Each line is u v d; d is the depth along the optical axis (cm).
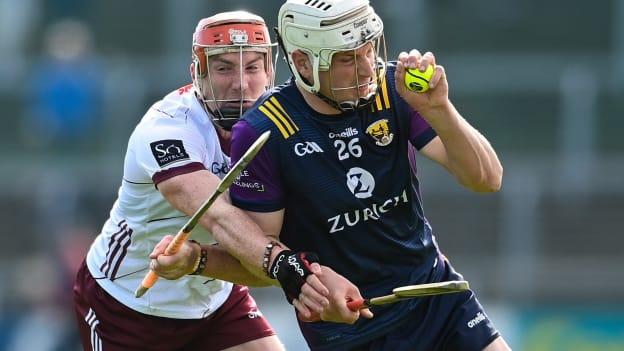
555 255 4875
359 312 1595
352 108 1641
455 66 5625
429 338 1772
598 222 4941
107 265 1988
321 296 1581
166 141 1766
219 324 2064
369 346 1772
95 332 2048
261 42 1806
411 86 1579
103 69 5197
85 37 5891
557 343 4272
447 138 1631
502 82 5559
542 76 5550
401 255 1722
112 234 1969
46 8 6350
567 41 6116
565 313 4291
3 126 5425
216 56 1786
